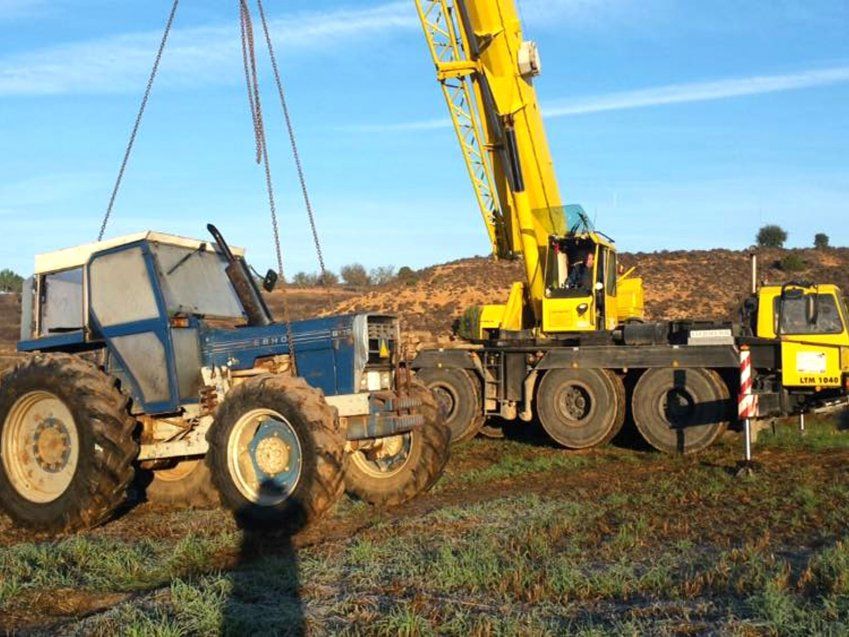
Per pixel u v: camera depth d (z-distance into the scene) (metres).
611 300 14.94
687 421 12.90
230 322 9.10
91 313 8.80
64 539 7.57
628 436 14.89
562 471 11.28
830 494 8.91
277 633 4.85
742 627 4.79
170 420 8.55
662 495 9.10
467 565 6.00
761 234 47.69
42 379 8.20
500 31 13.91
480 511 8.06
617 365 13.45
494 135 14.50
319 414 7.40
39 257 9.21
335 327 8.20
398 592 5.58
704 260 41.94
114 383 8.41
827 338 13.54
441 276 42.62
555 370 13.98
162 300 8.41
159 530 7.76
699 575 5.81
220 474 7.69
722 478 10.10
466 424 14.78
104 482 7.91
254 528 7.49
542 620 5.02
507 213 14.93
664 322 14.26
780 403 13.34
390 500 8.80
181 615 5.13
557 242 14.70
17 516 8.23
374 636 4.83
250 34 8.00
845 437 13.49
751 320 14.46
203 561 6.64
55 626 5.18
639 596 5.51
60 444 8.32
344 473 7.39
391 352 8.70
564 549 6.75
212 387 8.45
